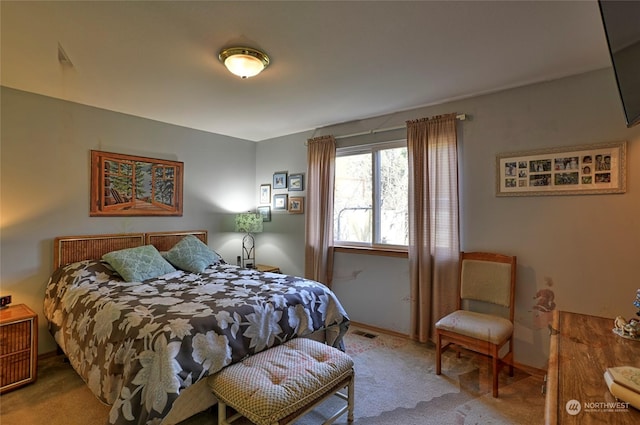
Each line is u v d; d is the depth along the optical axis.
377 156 3.50
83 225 3.04
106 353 1.79
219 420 1.72
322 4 1.58
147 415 1.48
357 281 3.56
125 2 1.56
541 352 2.45
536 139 2.52
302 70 2.33
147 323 1.74
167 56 2.12
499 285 2.55
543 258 2.49
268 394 1.52
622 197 2.20
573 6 1.59
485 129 2.76
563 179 2.40
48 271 2.82
